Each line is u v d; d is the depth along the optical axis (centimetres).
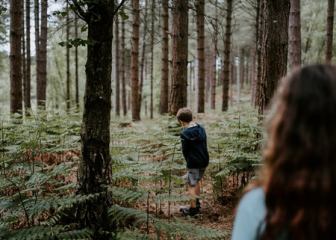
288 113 88
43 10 1199
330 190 81
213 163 594
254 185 98
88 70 332
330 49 1035
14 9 887
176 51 809
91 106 332
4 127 657
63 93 2666
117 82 2036
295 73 93
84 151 337
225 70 1467
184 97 820
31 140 521
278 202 86
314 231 82
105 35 329
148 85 3047
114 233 332
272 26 536
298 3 859
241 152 509
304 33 2308
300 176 83
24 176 401
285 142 87
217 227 448
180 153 619
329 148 81
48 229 298
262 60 555
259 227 88
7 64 2084
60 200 317
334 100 82
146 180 429
